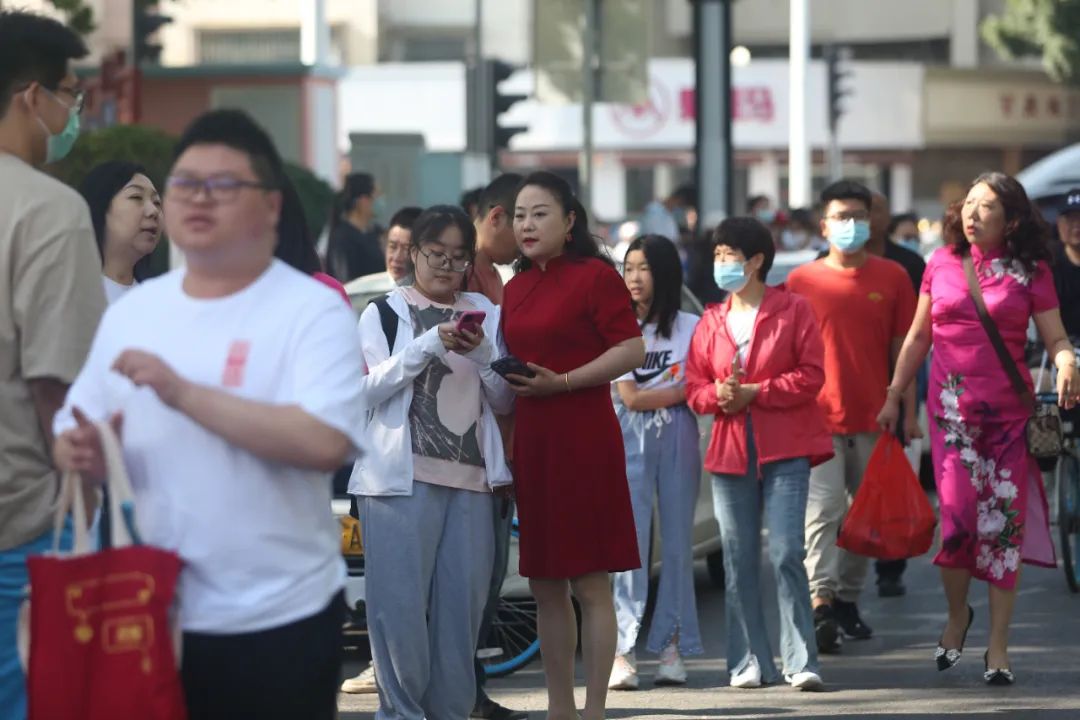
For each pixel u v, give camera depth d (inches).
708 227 1628.9
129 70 1670.8
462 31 4215.1
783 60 4089.6
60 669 337.7
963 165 4244.6
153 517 351.3
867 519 730.8
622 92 1325.0
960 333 716.0
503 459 585.6
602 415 595.2
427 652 581.0
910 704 679.1
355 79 4065.0
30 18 425.1
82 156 1503.4
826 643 784.3
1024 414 713.6
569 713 610.9
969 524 714.2
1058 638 809.5
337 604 365.7
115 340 359.9
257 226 354.6
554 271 596.1
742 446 702.5
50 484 416.5
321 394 348.2
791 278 818.8
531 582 609.9
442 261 587.8
